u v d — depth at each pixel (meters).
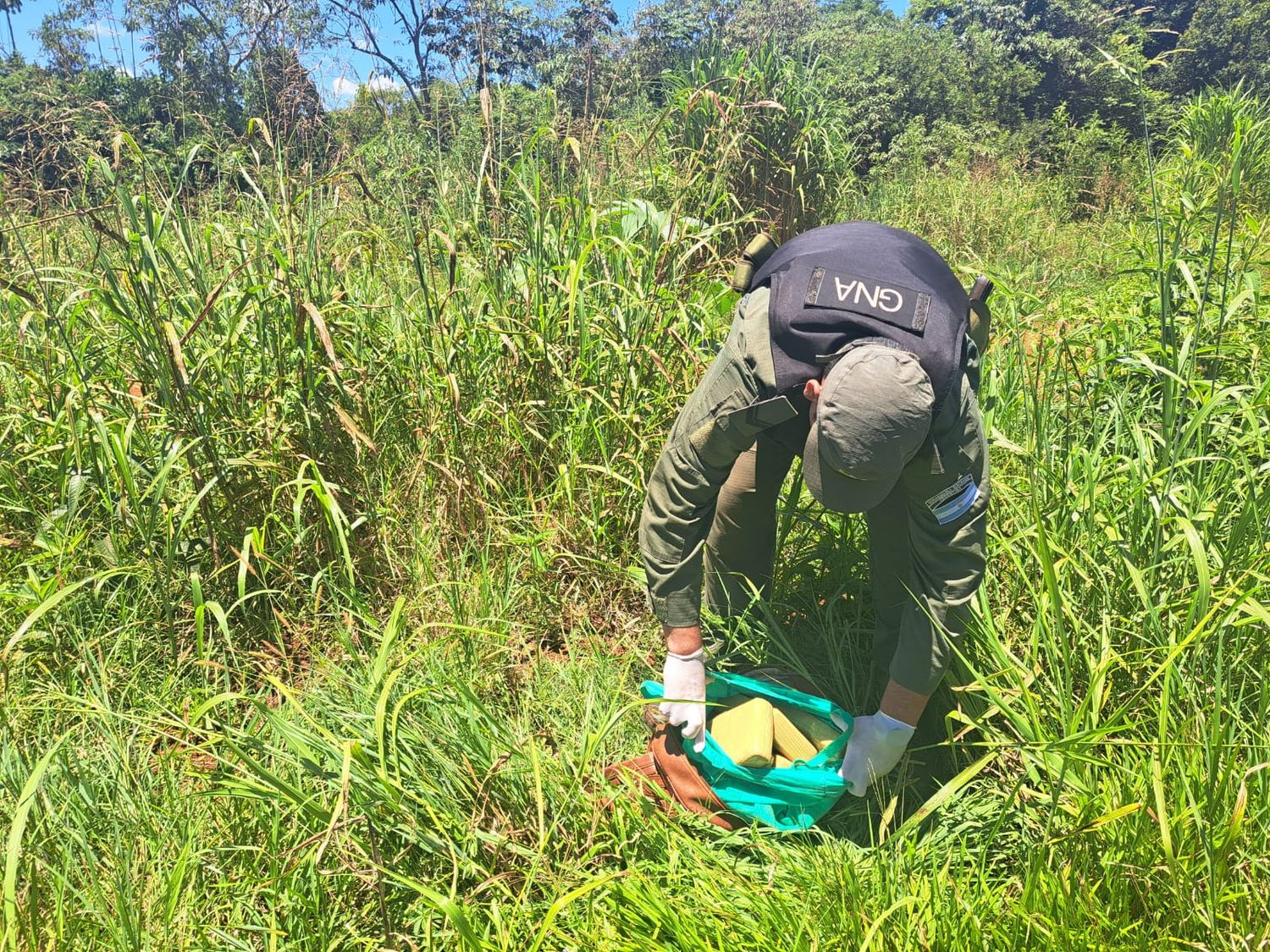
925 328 1.72
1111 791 1.82
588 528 3.11
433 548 3.00
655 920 1.75
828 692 2.49
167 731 2.17
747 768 2.04
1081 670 2.17
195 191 3.43
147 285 2.73
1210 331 3.33
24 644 2.52
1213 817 1.68
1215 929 1.58
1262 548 2.11
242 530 2.89
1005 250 8.38
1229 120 7.51
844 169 7.77
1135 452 2.83
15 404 3.08
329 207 3.32
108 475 2.71
